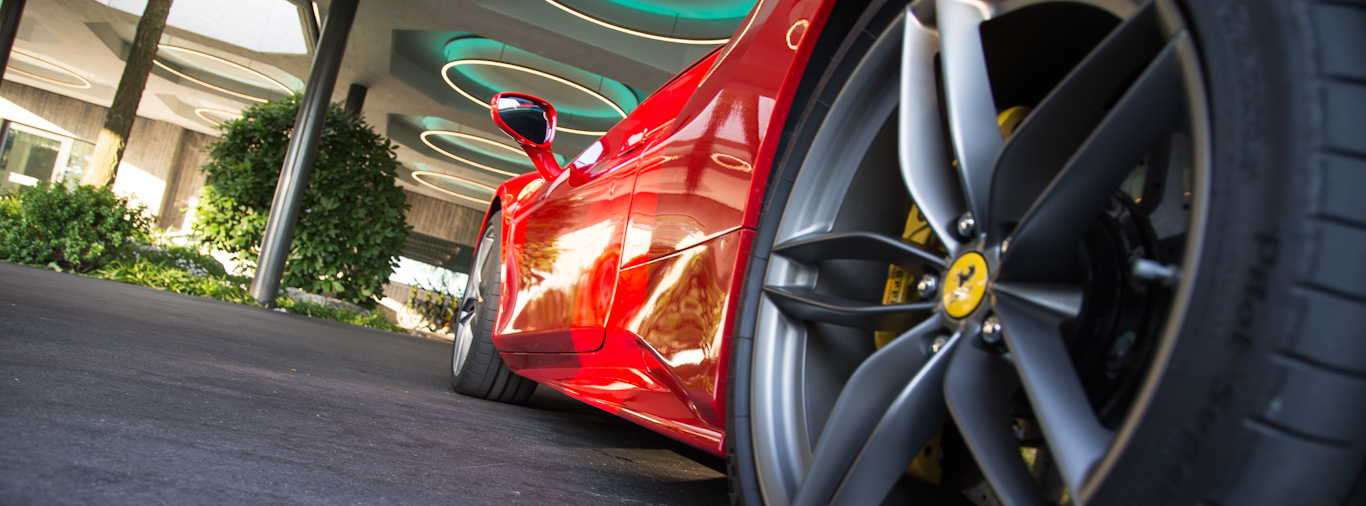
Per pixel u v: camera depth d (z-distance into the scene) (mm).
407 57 12781
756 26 1257
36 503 666
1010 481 655
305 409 1501
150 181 21094
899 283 929
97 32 14000
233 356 2312
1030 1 723
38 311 2479
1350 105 444
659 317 1260
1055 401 601
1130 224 688
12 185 20344
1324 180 435
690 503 1271
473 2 9062
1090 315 688
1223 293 463
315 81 8031
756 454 889
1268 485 430
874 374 802
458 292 22594
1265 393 432
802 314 896
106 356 1730
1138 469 487
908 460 744
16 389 1145
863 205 957
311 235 8492
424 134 17016
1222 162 483
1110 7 636
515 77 13312
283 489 880
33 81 19750
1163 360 487
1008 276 676
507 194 2521
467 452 1352
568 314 1712
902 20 891
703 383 1083
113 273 6938
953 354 726
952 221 797
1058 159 706
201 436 1076
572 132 14766
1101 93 654
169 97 19125
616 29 9312
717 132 1227
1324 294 426
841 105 948
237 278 8828
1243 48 489
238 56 15109
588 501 1127
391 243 8820
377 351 3977
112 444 930
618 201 1601
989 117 769
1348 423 422
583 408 2732
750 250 1015
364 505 878
